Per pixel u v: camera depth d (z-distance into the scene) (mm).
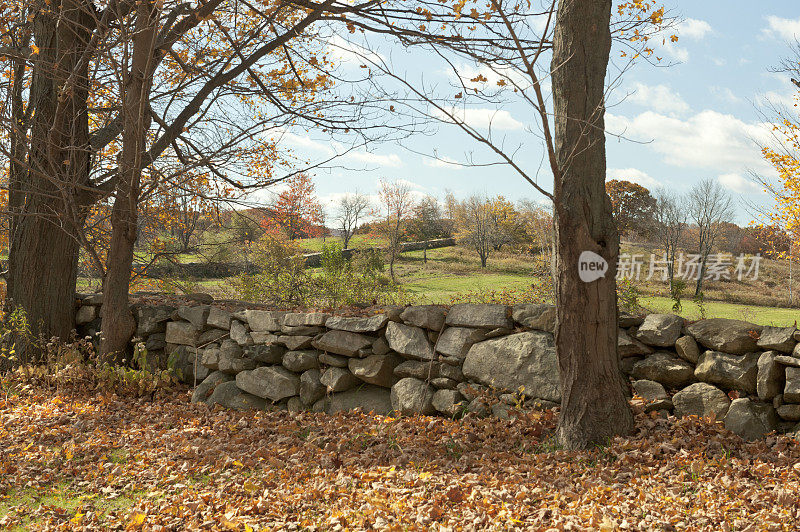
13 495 3891
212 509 3549
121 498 3822
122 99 6207
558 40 4387
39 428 5266
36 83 7445
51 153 7082
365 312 5914
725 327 4496
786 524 3010
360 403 5645
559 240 4320
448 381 5301
